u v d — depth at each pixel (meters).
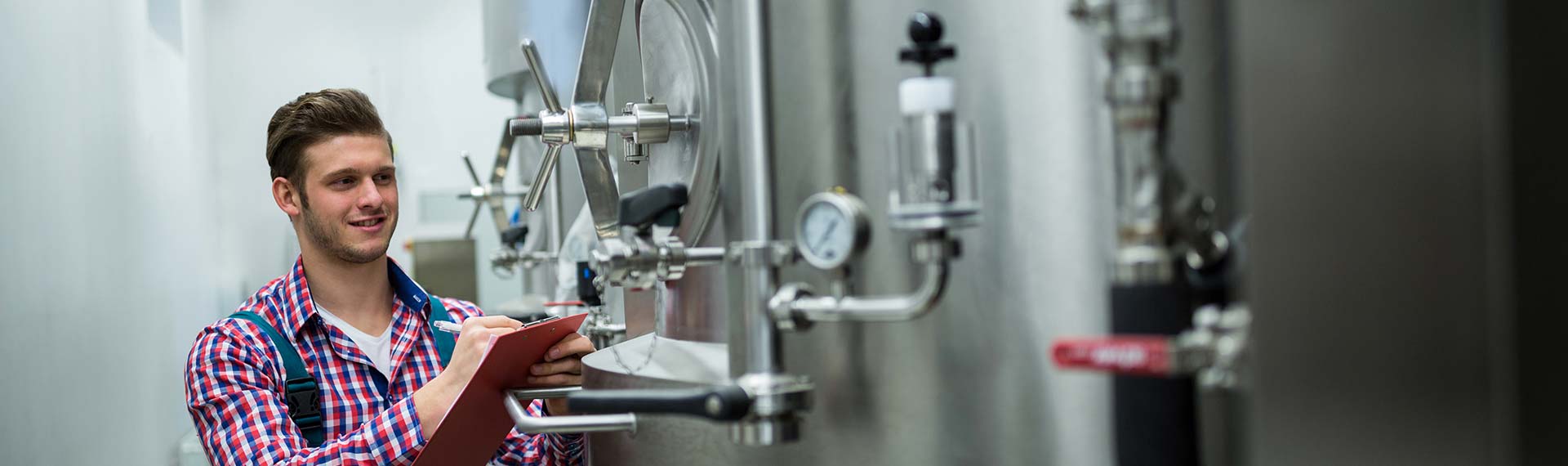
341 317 2.09
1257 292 0.91
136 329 3.62
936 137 0.90
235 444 1.83
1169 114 0.87
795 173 1.06
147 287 3.80
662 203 1.07
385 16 5.89
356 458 1.74
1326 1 0.96
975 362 0.98
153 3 4.38
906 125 0.91
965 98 0.97
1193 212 0.88
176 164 4.33
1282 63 0.93
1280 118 0.93
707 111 1.20
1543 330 1.05
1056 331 0.94
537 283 3.98
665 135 1.30
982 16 0.97
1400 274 0.99
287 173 2.05
